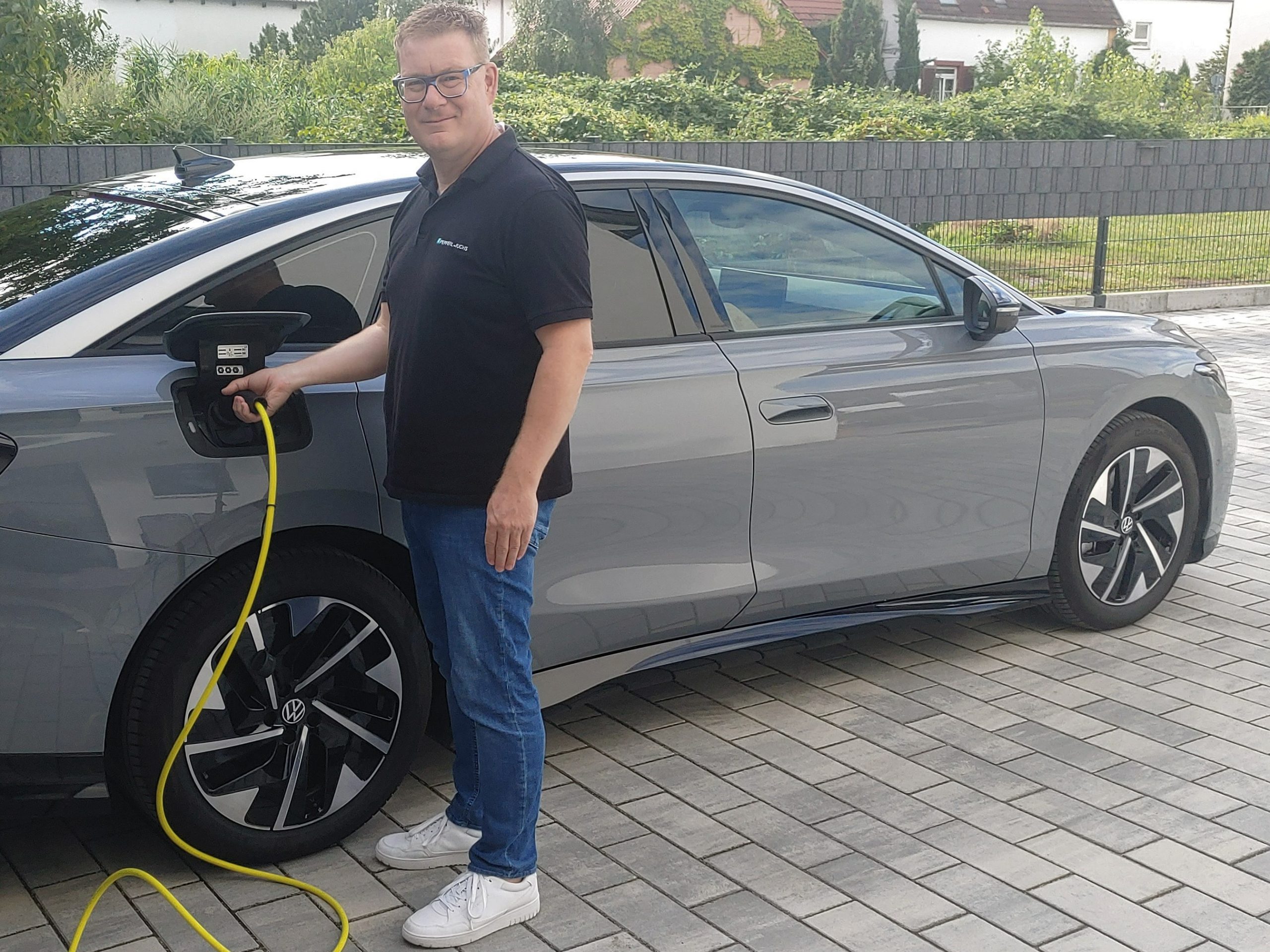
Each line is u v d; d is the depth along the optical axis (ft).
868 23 152.66
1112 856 10.37
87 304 9.20
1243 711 13.09
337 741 10.14
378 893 9.76
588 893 9.81
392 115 43.80
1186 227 41.98
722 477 11.68
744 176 12.52
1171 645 14.84
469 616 8.85
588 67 114.83
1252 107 90.22
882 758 12.07
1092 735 12.54
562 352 8.25
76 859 10.12
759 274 12.41
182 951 8.99
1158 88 92.58
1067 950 9.12
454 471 8.64
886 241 13.33
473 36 8.32
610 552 11.23
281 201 10.23
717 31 119.65
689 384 11.53
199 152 12.16
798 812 11.07
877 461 12.69
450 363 8.48
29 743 8.93
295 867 10.09
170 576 9.11
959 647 14.80
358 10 143.95
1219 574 17.33
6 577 8.57
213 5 150.82
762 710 13.14
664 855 10.38
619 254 11.55
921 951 9.11
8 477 8.50
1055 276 40.14
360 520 9.89
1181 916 9.54
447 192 8.52
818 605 12.83
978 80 154.40
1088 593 14.89
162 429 9.02
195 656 9.32
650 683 12.34
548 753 12.19
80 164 29.27
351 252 10.23
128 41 47.09
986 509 13.67
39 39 31.58
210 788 9.62
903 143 40.78
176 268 9.52
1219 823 10.89
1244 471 22.40
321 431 9.69
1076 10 169.27
